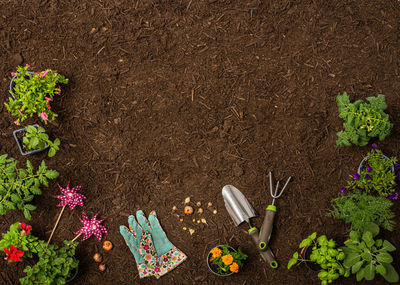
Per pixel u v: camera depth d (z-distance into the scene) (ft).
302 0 9.09
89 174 9.05
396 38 8.95
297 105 8.98
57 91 8.75
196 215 8.94
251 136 9.00
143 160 9.07
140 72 9.18
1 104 9.09
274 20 9.12
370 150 8.77
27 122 9.04
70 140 9.09
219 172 8.99
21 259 8.82
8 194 7.88
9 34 9.20
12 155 8.99
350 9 9.04
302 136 8.93
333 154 8.86
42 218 8.93
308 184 8.85
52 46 9.20
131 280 8.84
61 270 8.05
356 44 9.00
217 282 8.76
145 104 9.14
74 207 8.91
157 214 9.00
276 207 8.83
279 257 8.75
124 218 8.96
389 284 8.41
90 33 9.20
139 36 9.20
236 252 8.41
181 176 9.02
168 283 8.82
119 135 9.11
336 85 8.95
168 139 9.08
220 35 9.17
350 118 7.99
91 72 9.18
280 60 9.07
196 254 8.85
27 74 8.34
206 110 9.08
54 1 9.20
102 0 9.18
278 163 8.92
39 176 8.08
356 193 8.34
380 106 7.93
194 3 9.18
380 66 8.92
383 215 7.98
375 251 7.51
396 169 8.48
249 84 9.07
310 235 8.50
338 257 7.30
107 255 8.90
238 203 8.82
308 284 8.64
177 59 9.17
